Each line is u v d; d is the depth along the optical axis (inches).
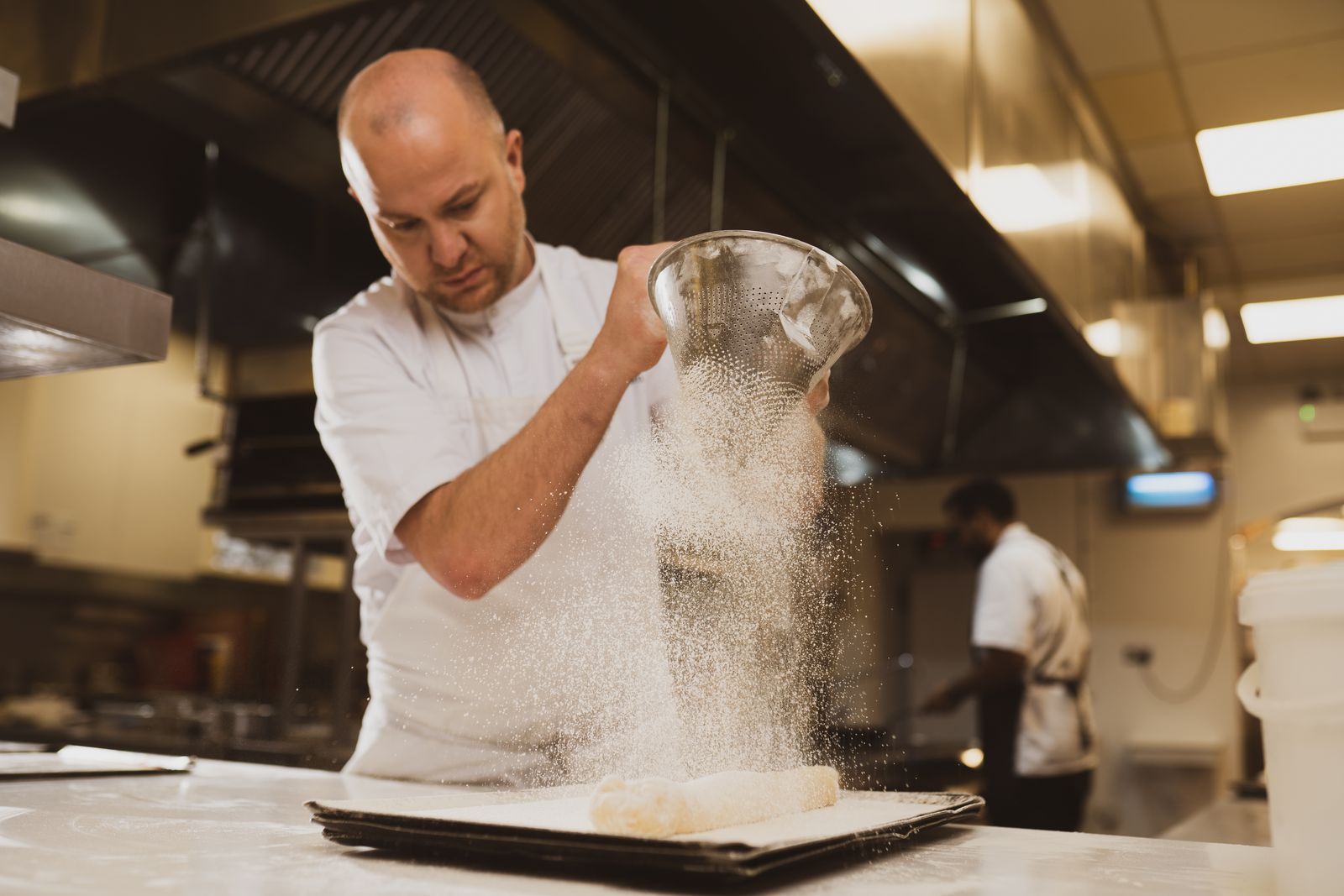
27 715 136.9
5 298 37.3
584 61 70.2
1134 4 117.1
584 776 42.0
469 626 45.1
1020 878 23.9
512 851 23.5
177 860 24.0
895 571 225.1
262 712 117.3
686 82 74.6
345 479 45.0
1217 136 143.3
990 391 158.2
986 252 106.0
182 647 173.6
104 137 85.2
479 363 48.9
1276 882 21.6
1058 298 103.8
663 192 86.6
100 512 153.9
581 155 79.8
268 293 108.7
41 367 46.6
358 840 25.8
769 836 24.3
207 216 97.5
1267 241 175.6
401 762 45.7
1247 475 244.4
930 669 220.8
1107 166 143.0
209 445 122.6
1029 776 123.1
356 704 111.9
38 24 74.1
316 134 77.2
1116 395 141.6
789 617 36.1
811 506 33.6
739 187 87.5
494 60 70.3
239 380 124.2
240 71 70.0
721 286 29.9
